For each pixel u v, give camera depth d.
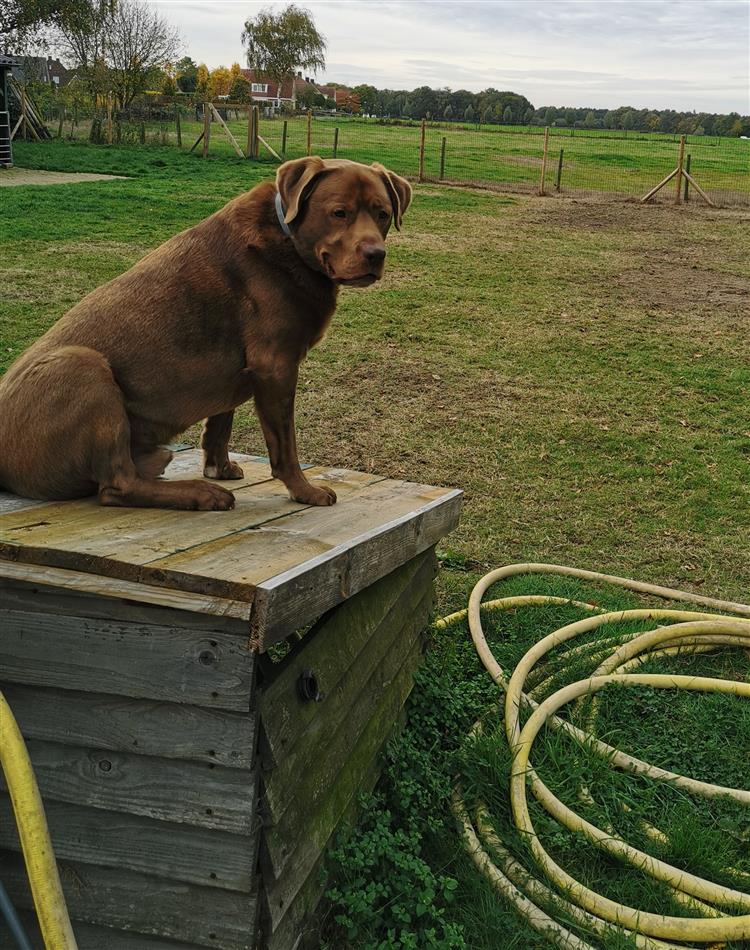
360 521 3.33
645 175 31.33
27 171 24.28
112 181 21.86
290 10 86.44
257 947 2.49
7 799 2.66
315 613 2.68
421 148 26.20
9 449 3.12
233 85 83.81
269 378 3.32
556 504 6.59
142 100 42.09
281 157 30.44
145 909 2.52
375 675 3.50
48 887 1.99
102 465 3.09
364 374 9.05
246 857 2.39
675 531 6.27
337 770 2.97
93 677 2.49
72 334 3.15
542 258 15.07
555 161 35.59
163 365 3.19
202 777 2.41
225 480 4.04
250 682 2.32
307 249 3.22
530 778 3.61
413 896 2.97
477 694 4.27
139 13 38.88
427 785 3.52
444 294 12.23
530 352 9.98
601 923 3.00
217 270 3.25
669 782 3.68
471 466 7.13
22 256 12.64
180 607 2.35
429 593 4.32
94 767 2.52
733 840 3.43
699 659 4.73
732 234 18.80
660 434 7.86
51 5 38.50
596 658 4.54
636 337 10.65
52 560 2.52
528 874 3.18
